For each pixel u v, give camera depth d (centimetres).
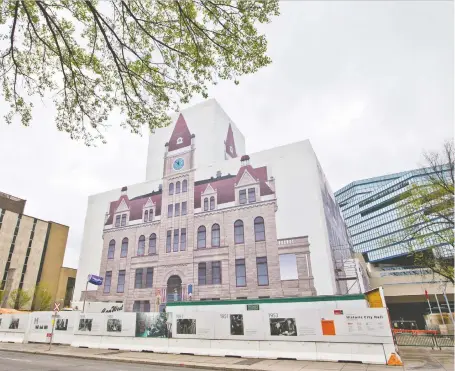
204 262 3222
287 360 1359
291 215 3028
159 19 750
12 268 5231
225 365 1244
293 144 3303
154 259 3553
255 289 2883
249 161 3453
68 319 2116
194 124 4359
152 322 1750
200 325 1614
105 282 3778
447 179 2066
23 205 5747
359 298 1467
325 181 3806
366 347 1275
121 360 1424
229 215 3297
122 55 793
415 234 2197
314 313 1402
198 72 828
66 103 859
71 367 1172
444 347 1966
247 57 802
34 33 779
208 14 739
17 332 2316
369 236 10569
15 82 809
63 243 6169
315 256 2797
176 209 3669
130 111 883
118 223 4047
